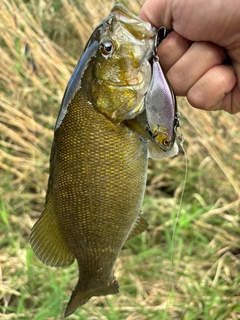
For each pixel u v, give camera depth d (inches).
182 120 27.7
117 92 10.6
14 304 20.6
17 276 20.7
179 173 26.7
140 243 23.5
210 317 19.4
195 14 10.5
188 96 11.6
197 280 21.6
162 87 10.3
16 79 26.6
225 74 11.3
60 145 11.2
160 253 22.5
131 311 19.9
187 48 11.2
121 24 10.4
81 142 10.9
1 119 25.7
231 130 26.8
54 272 21.2
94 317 19.5
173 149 10.9
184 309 19.7
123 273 21.7
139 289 21.0
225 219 24.3
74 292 12.9
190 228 23.8
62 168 11.3
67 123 11.0
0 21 25.2
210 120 26.1
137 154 11.1
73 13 28.3
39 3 31.4
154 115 10.4
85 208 11.4
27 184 25.5
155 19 11.3
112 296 20.5
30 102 28.0
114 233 11.6
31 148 25.7
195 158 27.3
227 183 25.7
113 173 11.0
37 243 12.0
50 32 31.6
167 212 24.7
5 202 24.0
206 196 25.6
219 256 22.8
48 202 11.9
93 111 10.8
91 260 12.1
